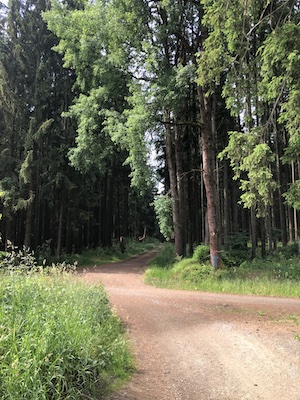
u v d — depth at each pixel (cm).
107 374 480
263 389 464
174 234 2295
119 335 669
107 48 2081
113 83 2030
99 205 3503
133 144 1817
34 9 2664
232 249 2334
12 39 2500
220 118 2448
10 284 521
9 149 2416
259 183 920
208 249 1900
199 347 659
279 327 787
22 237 2939
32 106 2653
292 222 3045
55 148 2575
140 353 628
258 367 542
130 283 1666
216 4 836
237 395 448
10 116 2305
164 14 1909
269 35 794
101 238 4094
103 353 471
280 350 614
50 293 558
